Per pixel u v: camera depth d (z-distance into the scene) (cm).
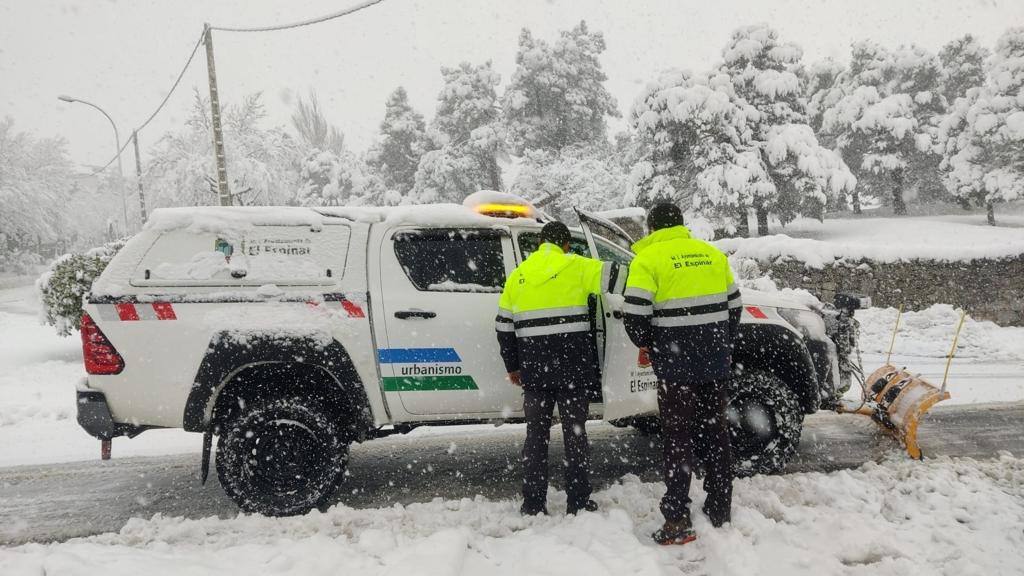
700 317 341
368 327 394
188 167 3825
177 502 423
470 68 4531
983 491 389
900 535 330
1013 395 701
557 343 361
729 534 329
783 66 3803
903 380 491
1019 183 4228
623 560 305
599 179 3309
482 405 408
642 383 416
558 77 4356
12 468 508
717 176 3297
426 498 422
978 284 1359
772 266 1418
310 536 351
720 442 346
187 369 376
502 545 329
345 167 4581
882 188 5034
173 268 389
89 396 375
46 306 1238
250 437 375
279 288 392
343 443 390
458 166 4147
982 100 4388
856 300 492
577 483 364
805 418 609
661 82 3412
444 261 416
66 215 5550
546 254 373
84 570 296
